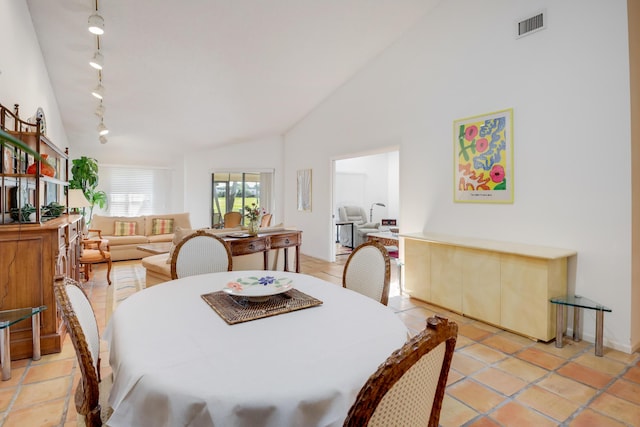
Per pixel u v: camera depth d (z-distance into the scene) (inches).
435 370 34.2
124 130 250.7
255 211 162.7
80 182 251.0
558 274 113.7
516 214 133.2
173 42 151.4
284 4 139.3
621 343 106.5
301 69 194.7
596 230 111.7
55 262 100.9
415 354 29.1
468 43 148.7
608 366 96.8
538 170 126.2
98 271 210.5
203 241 99.0
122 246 243.8
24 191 124.7
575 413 76.0
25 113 130.6
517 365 97.5
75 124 236.8
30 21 133.7
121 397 41.1
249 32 152.3
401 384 29.5
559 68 119.8
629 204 104.9
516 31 131.4
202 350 46.6
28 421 71.9
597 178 111.3
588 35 112.5
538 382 88.6
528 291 114.8
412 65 175.6
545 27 123.1
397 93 185.0
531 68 127.5
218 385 38.6
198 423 36.2
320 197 254.8
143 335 51.3
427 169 168.4
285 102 236.5
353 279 88.0
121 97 198.4
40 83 153.3
